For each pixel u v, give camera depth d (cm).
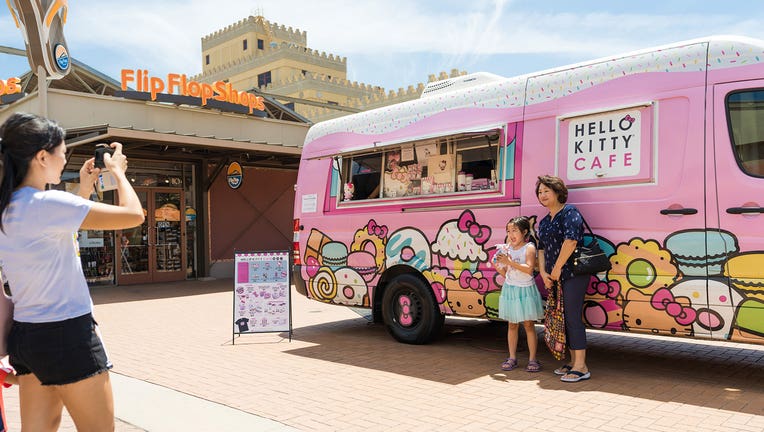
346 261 767
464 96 673
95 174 306
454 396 507
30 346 260
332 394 521
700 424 420
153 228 1562
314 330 855
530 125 608
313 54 6103
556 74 598
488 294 626
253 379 578
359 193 762
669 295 503
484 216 634
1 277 269
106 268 1495
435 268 675
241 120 1631
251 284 769
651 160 520
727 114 486
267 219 1772
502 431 419
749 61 482
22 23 831
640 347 686
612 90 552
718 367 583
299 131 1764
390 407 480
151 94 1446
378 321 788
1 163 266
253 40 6500
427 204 684
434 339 719
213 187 1662
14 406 518
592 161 558
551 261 545
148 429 442
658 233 511
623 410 455
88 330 270
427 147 696
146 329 873
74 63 1551
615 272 533
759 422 421
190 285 1491
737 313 469
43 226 259
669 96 516
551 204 547
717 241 480
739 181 473
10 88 1466
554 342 546
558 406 471
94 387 271
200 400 511
